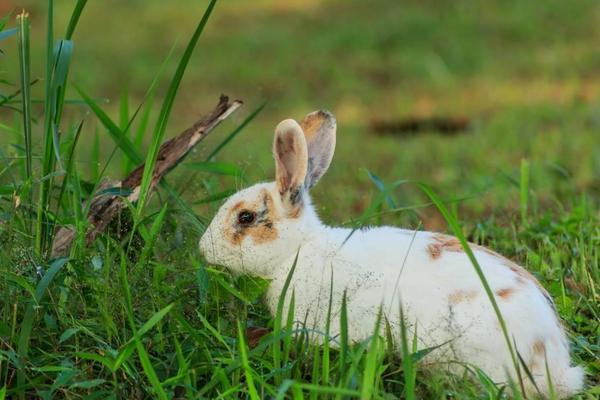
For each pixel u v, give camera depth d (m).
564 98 21.25
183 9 31.25
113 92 23.56
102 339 6.81
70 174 7.83
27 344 6.48
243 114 18.78
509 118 19.55
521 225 10.23
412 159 16.62
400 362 6.86
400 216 10.84
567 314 7.88
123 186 8.23
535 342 6.67
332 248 7.23
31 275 7.16
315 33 28.36
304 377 6.71
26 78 7.53
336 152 17.62
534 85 22.77
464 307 6.72
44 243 7.46
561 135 17.47
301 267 7.24
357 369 6.11
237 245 7.43
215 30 29.22
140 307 7.07
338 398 5.80
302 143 7.28
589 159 15.24
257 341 7.22
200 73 25.06
